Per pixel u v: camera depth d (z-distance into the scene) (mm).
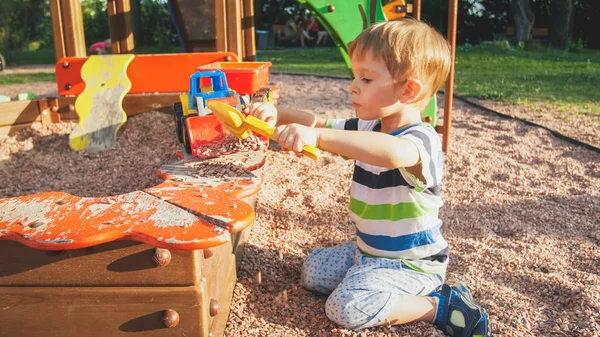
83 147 3488
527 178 3291
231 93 2115
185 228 1246
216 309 1461
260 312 1768
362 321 1616
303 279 1925
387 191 1696
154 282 1336
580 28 16016
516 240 2395
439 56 1630
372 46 1581
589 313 1738
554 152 3855
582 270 2107
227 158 1875
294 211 2654
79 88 3881
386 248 1730
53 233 1244
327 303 1677
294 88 7312
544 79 7852
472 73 8867
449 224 2584
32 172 3166
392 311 1616
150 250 1309
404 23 1638
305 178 3129
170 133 3615
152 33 18234
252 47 4840
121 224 1277
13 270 1349
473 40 16984
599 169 3471
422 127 1632
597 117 4965
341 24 3658
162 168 1769
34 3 17531
